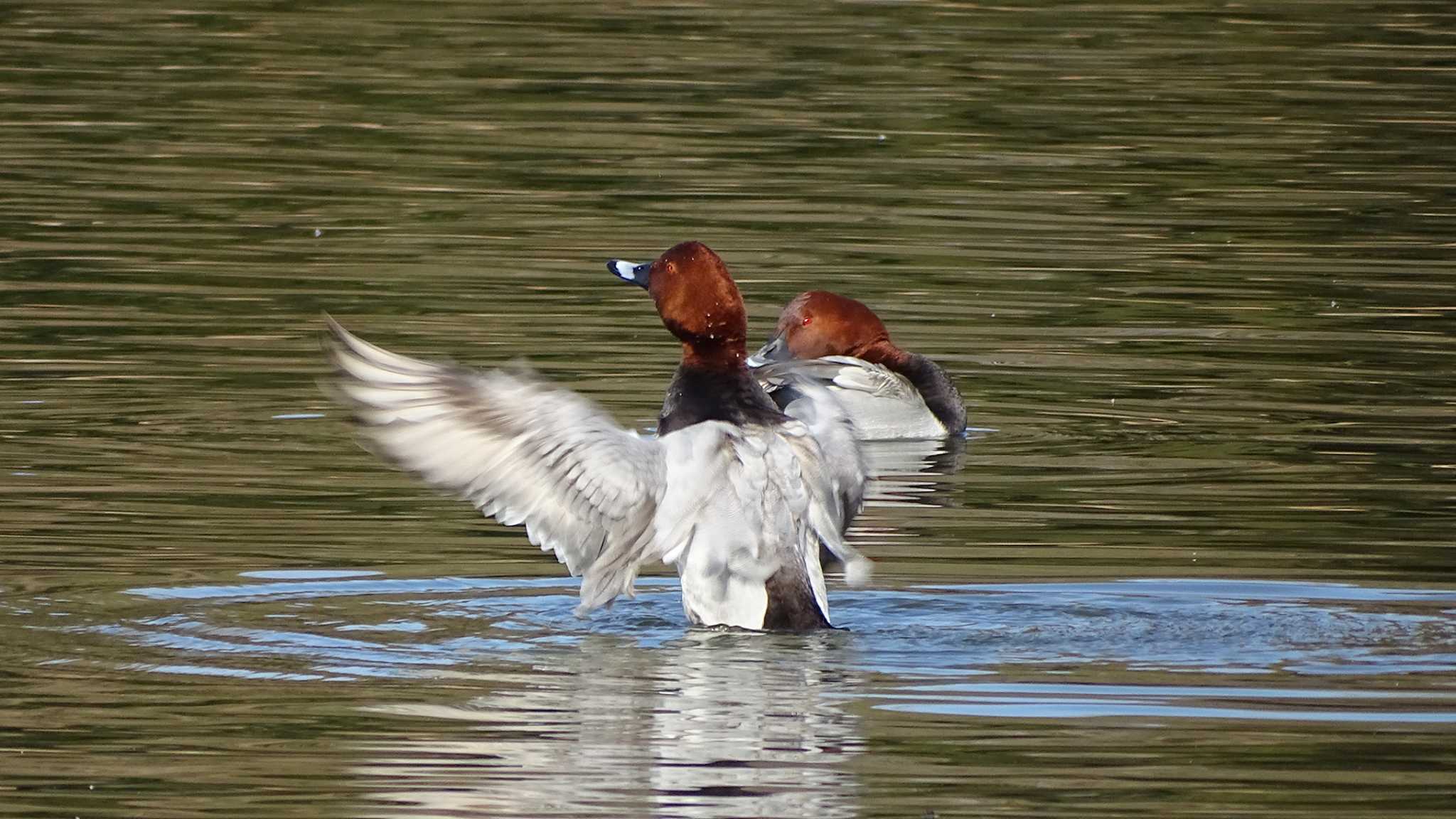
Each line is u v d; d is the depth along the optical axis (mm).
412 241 19469
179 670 9203
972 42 28594
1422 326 17297
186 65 26656
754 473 9625
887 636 9695
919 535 11859
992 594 10508
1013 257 19312
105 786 7906
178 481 12695
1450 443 13977
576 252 19141
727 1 30906
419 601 10320
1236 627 9906
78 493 12367
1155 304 17984
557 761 8117
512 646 9578
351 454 13516
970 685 9031
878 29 29234
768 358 15898
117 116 24094
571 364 15680
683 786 7867
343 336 9008
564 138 23469
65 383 15078
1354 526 11914
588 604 9438
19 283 17766
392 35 28531
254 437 13859
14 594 10305
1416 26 29969
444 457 9125
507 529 11805
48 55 26906
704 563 9547
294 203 20703
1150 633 9812
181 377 15320
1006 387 15789
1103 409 15156
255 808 7684
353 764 8062
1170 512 12359
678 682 9008
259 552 11195
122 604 10180
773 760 8164
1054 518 12266
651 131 23844
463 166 22281
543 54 27500
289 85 25766
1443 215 21031
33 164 21969
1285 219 20781
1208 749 8305
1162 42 28844
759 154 22984
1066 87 26234
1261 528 11898
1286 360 16344
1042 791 7887
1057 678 9164
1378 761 8195
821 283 18297
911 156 23000
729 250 19266
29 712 8648
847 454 10195
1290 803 7781
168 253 18844
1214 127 24500
